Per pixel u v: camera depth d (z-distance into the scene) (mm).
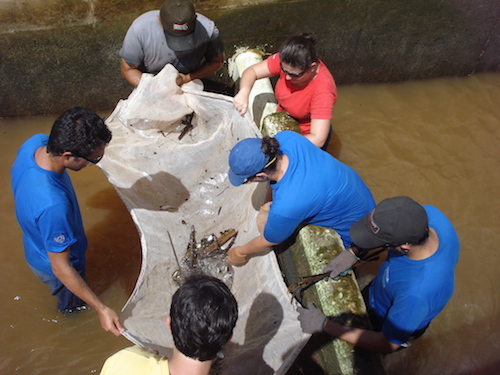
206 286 1415
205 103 2979
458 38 4754
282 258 3115
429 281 1918
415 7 4355
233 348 2484
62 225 2104
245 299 2676
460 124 4719
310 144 2375
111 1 3531
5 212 3574
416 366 3051
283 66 2703
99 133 2049
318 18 4227
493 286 3480
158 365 1455
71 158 2082
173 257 2850
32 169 2143
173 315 1389
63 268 2166
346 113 4758
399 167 4250
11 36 3584
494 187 4133
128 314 2332
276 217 2217
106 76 4105
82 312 3076
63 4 3475
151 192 2953
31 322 3010
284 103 3197
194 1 3742
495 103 4984
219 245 2932
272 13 4039
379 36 4582
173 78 2891
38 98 4156
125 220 3627
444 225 2057
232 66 4344
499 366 3066
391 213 1875
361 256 2504
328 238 2660
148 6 3641
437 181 4152
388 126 4645
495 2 4461
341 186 2412
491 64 5109
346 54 4695
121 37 3791
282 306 2434
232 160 2129
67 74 4000
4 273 3215
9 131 4238
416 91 5082
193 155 3131
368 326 2303
